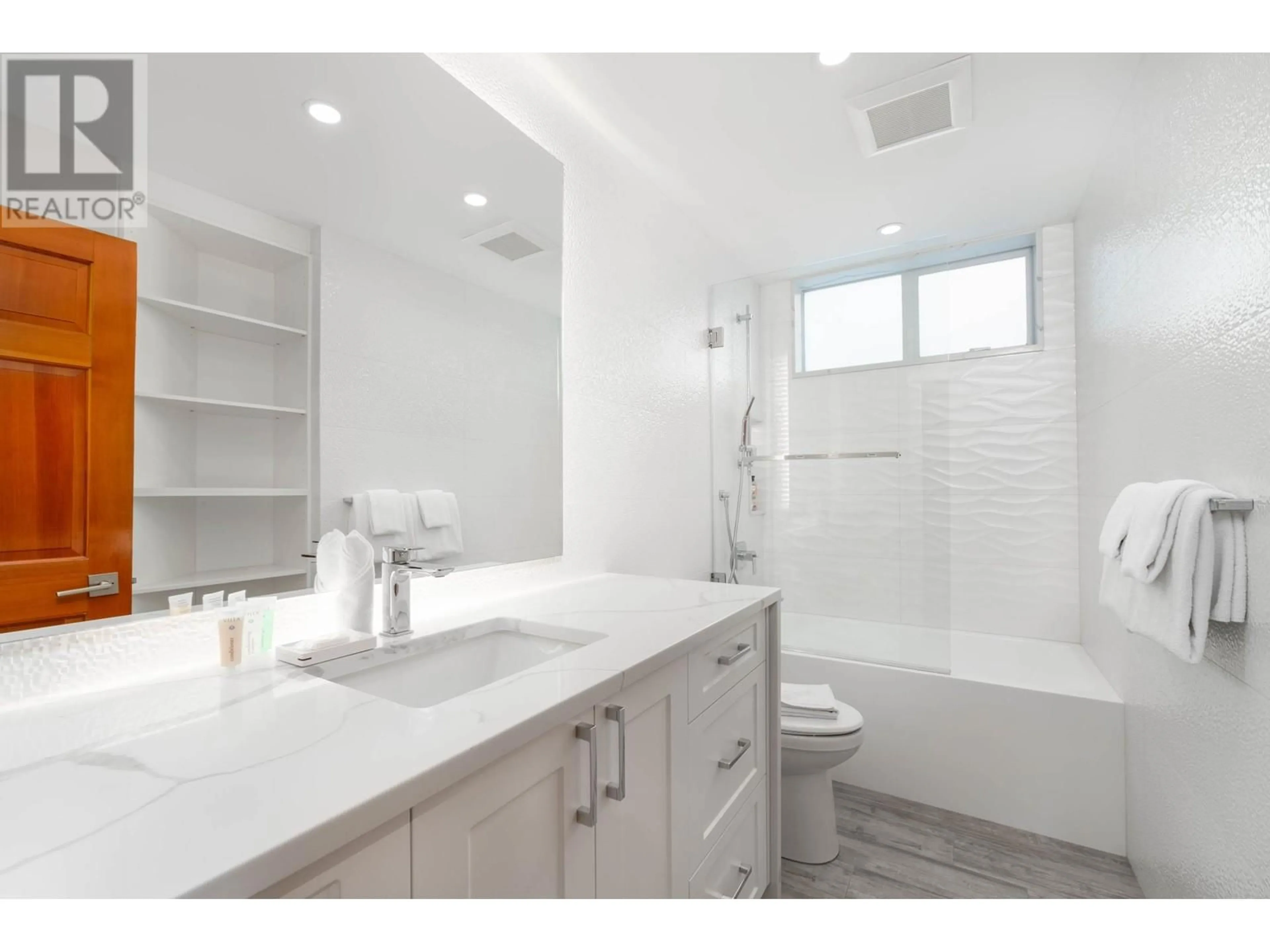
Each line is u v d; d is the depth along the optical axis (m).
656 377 2.37
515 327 1.66
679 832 1.19
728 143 2.05
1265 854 1.10
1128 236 1.88
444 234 1.46
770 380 2.73
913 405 2.47
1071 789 2.06
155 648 0.96
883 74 1.72
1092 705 2.05
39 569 0.84
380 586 1.30
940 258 2.45
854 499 2.55
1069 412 2.81
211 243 1.03
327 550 1.21
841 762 1.93
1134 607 1.43
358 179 1.27
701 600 1.58
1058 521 2.84
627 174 2.17
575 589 1.74
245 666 0.99
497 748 0.74
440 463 1.45
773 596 1.66
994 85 1.77
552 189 1.77
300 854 0.53
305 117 1.18
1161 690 1.66
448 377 1.47
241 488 1.07
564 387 1.85
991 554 2.96
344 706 0.83
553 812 0.87
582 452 1.95
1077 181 2.36
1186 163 1.42
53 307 0.85
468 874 0.73
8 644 0.81
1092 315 2.43
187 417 1.00
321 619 1.20
